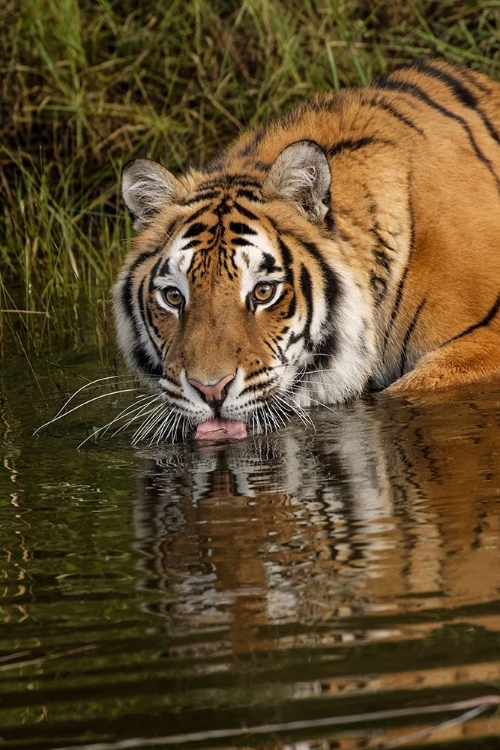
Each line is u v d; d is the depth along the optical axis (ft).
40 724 14.80
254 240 29.71
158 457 27.17
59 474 26.12
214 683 15.52
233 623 17.25
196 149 56.18
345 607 17.56
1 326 41.93
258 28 57.47
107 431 29.89
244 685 15.42
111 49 62.18
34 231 49.85
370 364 32.40
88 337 41.75
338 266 31.09
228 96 59.16
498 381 32.35
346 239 31.83
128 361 32.68
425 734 14.16
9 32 60.49
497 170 34.94
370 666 15.70
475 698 14.83
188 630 17.12
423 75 36.45
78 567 19.97
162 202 31.91
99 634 17.19
